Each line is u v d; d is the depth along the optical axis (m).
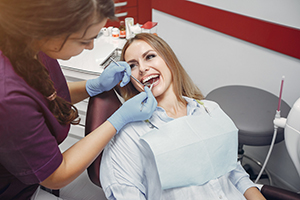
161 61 1.12
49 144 0.78
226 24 1.86
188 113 1.16
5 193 0.88
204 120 1.08
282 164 1.81
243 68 1.90
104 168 0.99
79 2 0.63
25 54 0.71
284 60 1.64
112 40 1.78
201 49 2.13
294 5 1.49
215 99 1.63
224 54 1.99
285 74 1.67
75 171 0.84
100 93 1.13
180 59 2.35
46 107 0.82
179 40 2.29
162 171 0.96
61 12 0.62
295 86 1.64
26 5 0.61
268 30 1.64
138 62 1.12
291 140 1.14
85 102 1.53
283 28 1.56
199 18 2.02
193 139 1.01
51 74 0.98
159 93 1.11
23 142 0.72
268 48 1.68
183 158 0.99
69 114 0.93
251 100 1.61
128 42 1.15
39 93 0.80
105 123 0.93
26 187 0.93
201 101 1.23
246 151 2.01
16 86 0.73
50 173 0.79
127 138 1.03
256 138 1.43
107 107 1.10
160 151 0.97
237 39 1.85
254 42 1.74
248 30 1.75
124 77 1.06
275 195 1.10
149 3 2.76
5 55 0.72
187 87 1.23
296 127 1.09
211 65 2.12
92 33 0.72
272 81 1.76
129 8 2.68
